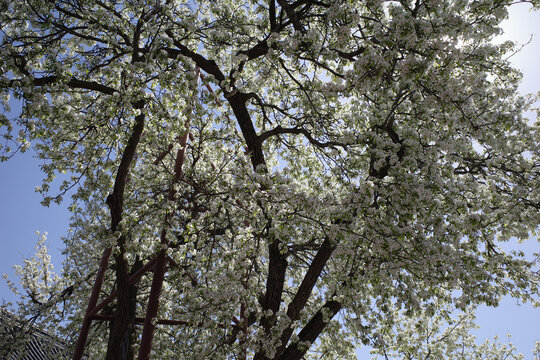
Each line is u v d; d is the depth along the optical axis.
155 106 8.18
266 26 11.07
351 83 6.53
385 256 7.40
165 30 9.66
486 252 9.09
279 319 8.03
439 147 7.83
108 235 8.37
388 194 7.41
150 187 10.37
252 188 7.39
